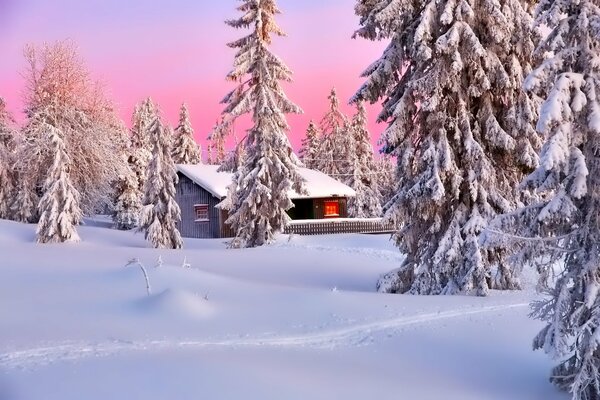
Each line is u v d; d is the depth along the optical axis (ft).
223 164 109.91
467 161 57.98
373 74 61.26
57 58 151.12
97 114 158.10
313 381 28.14
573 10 28.89
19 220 148.15
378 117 64.54
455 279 58.29
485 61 56.80
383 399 26.40
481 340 39.34
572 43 29.01
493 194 58.13
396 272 61.46
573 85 27.50
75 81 153.79
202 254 91.76
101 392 24.44
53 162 112.47
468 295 56.39
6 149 150.10
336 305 49.49
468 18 57.00
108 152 153.58
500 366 33.96
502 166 61.62
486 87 56.75
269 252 94.32
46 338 36.88
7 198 152.35
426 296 56.13
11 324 41.39
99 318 44.11
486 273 56.95
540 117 27.40
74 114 149.59
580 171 27.07
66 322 42.52
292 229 134.92
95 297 51.60
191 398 23.98
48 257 85.51
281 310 48.21
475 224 56.49
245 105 106.01
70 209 112.98
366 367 32.63
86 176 147.64
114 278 59.11
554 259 29.35
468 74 59.16
